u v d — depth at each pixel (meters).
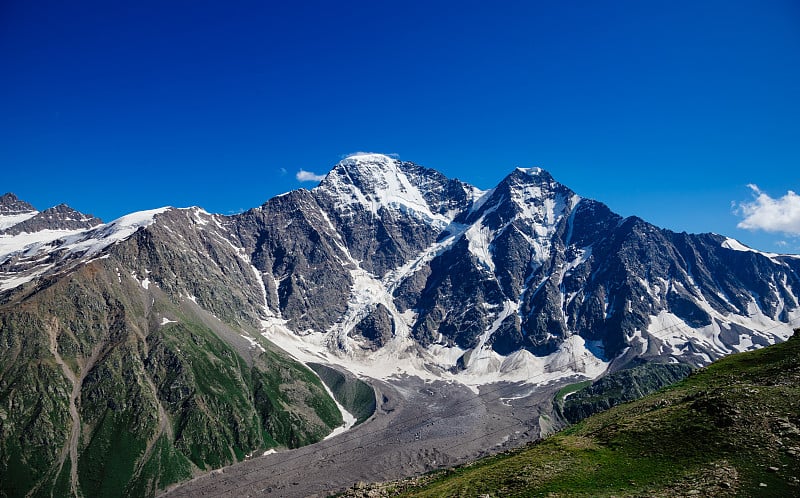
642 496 56.06
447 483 80.81
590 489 60.84
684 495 54.25
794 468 54.97
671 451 65.69
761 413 67.62
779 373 83.62
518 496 63.22
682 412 76.00
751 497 51.59
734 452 60.88
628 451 69.44
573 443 78.00
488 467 83.19
